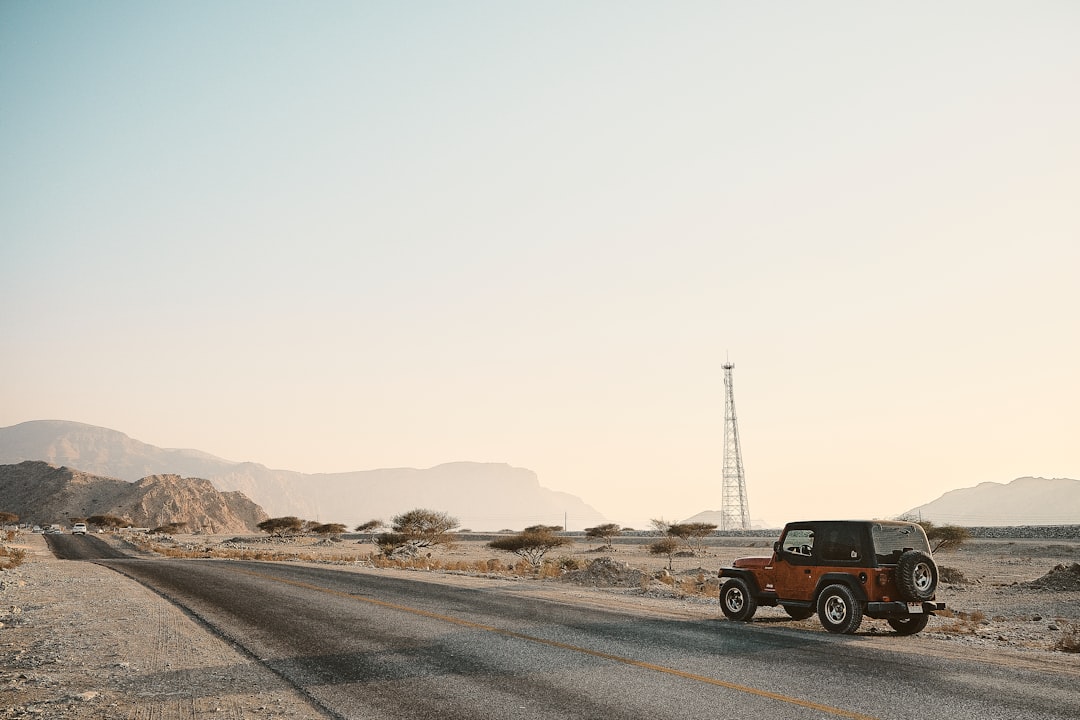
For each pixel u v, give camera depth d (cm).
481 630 1348
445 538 7812
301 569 3030
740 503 15512
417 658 1088
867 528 1361
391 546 6612
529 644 1201
